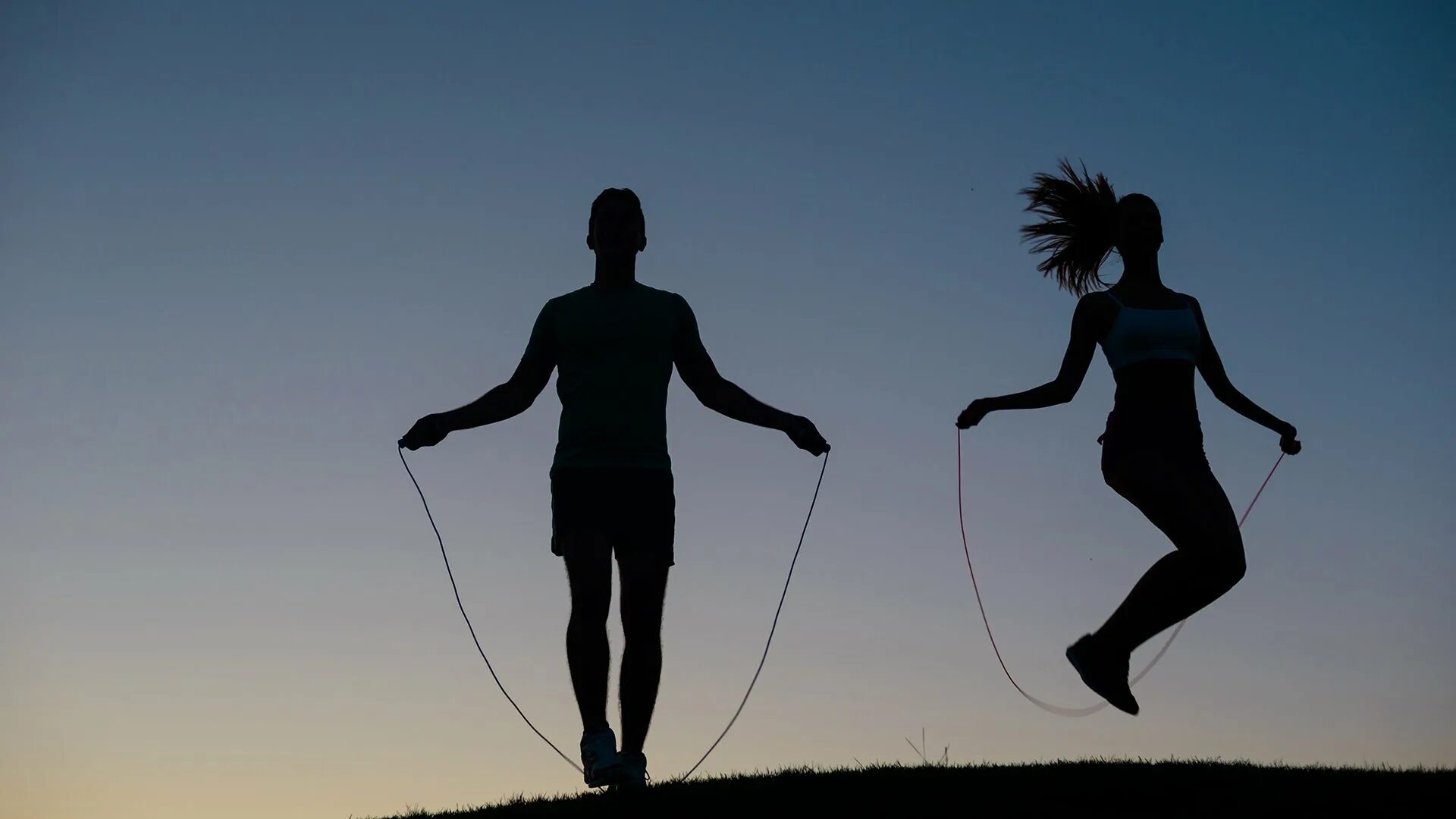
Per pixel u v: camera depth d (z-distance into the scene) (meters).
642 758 7.54
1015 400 8.00
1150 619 7.75
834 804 7.00
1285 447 8.41
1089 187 8.86
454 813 7.98
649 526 7.63
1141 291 8.01
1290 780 7.39
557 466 7.70
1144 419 7.77
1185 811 6.87
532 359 7.95
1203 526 7.54
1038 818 6.80
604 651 7.46
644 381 7.73
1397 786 7.22
